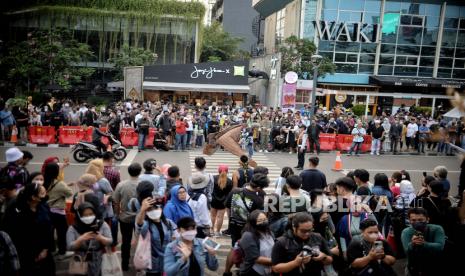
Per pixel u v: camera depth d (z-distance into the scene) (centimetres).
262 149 2038
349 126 2267
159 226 526
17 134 1941
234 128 916
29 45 3078
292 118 2092
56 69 3122
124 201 646
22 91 3123
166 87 3303
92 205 501
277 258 438
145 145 1978
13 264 463
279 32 4516
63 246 668
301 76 3472
